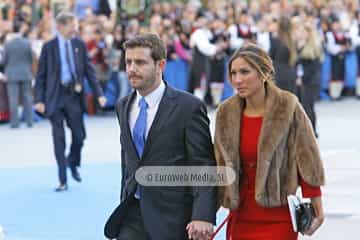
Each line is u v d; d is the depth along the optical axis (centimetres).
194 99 1086
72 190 2286
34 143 3159
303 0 4562
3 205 2111
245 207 1091
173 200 1074
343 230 1803
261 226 1088
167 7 4231
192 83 4119
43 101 2209
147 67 1069
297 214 1070
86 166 2639
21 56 3600
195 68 4097
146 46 1070
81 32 3925
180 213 1078
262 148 1071
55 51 2194
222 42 4131
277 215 1088
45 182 2406
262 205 1072
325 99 4706
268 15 4000
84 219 1956
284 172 1087
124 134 1092
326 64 4641
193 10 4156
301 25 3091
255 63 1077
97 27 3950
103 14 4347
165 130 1073
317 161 1083
